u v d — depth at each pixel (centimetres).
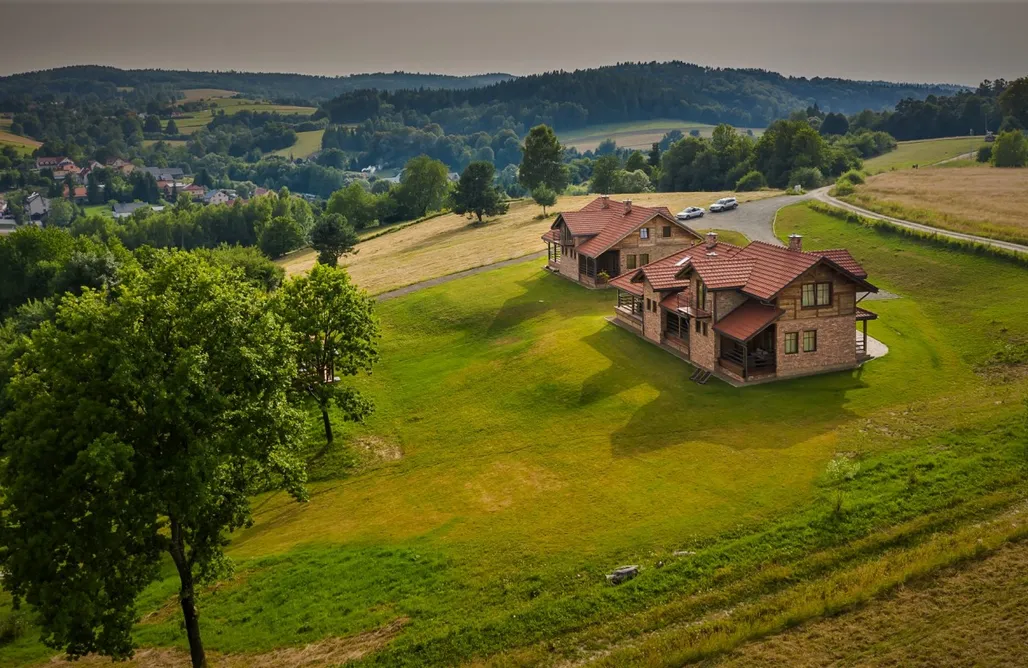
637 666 3019
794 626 3192
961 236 8725
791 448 4716
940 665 2920
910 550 3566
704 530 3934
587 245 9119
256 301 4116
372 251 15162
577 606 3450
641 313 7331
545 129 17562
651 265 7031
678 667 3025
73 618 3109
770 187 18788
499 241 13088
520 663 3152
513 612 3469
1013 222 9150
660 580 3559
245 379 3697
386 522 4647
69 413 3275
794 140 18712
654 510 4206
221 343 3650
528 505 4519
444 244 14125
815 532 3781
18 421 3328
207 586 4197
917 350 6178
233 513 3747
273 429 3772
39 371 3472
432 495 4931
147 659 3662
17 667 3819
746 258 6306
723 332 5894
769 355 5938
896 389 5484
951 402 5066
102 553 3253
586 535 4044
